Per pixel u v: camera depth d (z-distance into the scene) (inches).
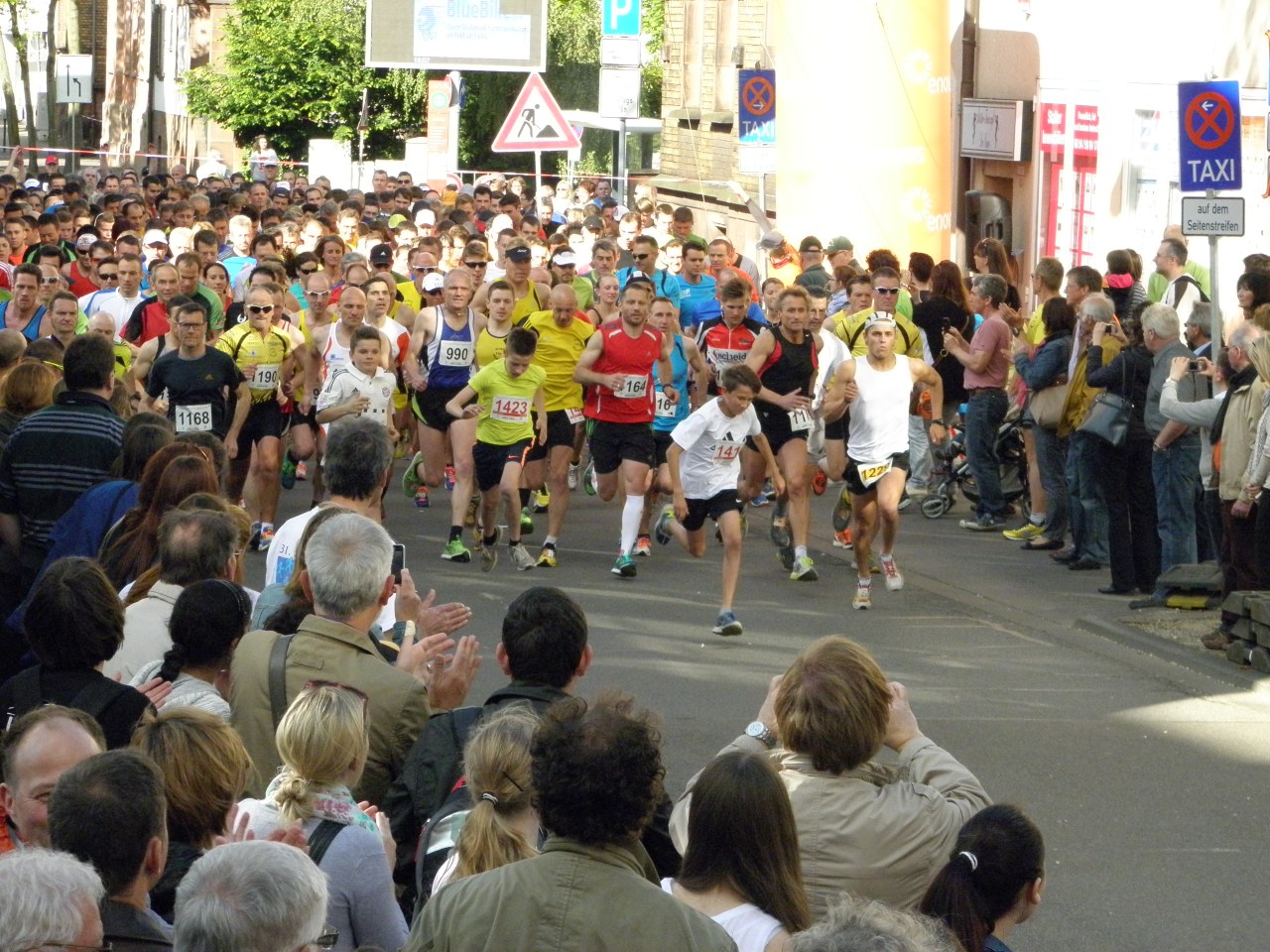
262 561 1867.6
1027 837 561.3
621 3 3634.4
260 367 1865.2
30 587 1155.3
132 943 500.7
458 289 1982.0
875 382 1672.0
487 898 501.4
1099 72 2864.2
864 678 629.6
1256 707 1363.2
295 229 2871.6
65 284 2033.7
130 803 506.9
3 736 615.2
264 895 444.1
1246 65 2433.6
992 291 2133.4
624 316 1835.6
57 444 1155.9
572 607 733.3
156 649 831.1
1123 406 1707.7
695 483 1621.6
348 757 625.9
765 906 549.0
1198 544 1760.6
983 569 1902.1
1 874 419.2
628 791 504.7
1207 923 928.9
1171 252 2096.5
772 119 3196.4
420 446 2073.1
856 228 3036.4
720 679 1421.0
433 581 1786.4
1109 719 1325.0
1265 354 1441.9
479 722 651.5
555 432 1899.6
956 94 3324.3
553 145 3644.2
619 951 491.8
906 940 409.7
